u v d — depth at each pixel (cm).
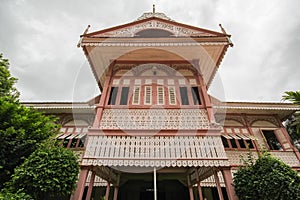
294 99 584
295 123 688
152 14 779
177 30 673
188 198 766
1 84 635
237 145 809
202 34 655
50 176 374
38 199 387
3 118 488
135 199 765
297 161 771
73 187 407
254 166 486
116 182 650
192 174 650
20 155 479
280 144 851
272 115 931
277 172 429
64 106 862
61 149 450
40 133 527
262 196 417
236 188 461
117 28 671
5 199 305
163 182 812
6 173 446
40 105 858
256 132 877
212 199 723
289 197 396
